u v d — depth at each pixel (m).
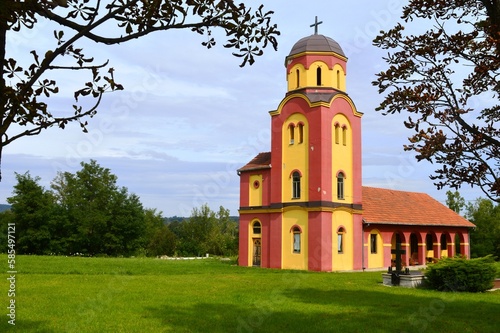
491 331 11.60
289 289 19.61
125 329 11.33
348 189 33.12
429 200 45.38
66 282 19.88
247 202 36.00
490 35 7.79
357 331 11.41
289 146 33.38
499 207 56.62
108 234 58.00
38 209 55.06
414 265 38.47
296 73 34.25
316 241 30.84
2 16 3.48
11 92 3.51
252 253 35.12
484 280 19.19
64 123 4.03
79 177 58.56
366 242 34.31
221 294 17.44
